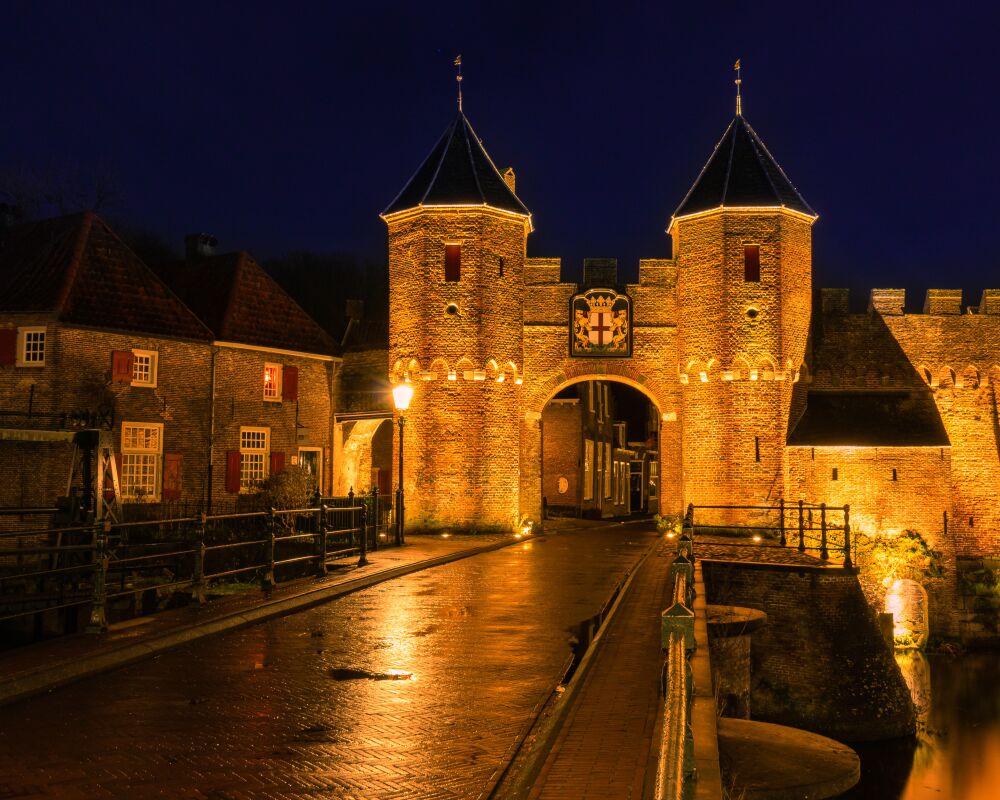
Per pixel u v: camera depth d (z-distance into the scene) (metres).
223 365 28.19
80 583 18.48
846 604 18.95
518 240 28.75
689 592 7.95
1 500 23.22
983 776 16.81
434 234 27.86
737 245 27.22
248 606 12.24
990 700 22.33
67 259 26.06
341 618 12.21
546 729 6.90
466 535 26.80
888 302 29.70
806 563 19.44
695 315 27.83
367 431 31.50
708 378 27.42
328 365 31.50
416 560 18.89
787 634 18.92
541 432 29.19
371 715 7.41
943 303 29.67
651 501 48.25
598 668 8.88
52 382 24.27
